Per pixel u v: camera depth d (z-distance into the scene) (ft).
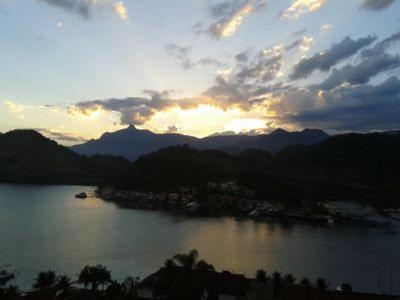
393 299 310.24
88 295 327.67
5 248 564.30
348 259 542.98
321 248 607.78
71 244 596.70
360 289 422.41
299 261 526.57
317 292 313.12
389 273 480.23
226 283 320.29
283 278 384.06
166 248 580.71
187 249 576.20
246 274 456.45
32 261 501.15
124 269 472.85
